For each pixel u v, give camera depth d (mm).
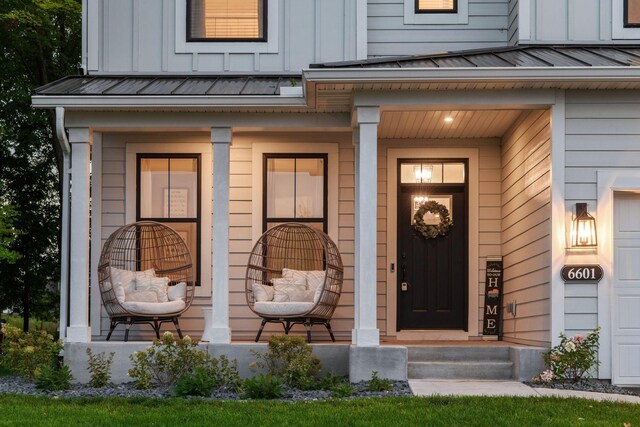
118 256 10578
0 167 17469
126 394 8180
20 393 8195
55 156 17203
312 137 10875
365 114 8922
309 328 9695
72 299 9367
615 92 8875
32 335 9328
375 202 8844
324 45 11016
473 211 11141
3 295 17953
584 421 6426
